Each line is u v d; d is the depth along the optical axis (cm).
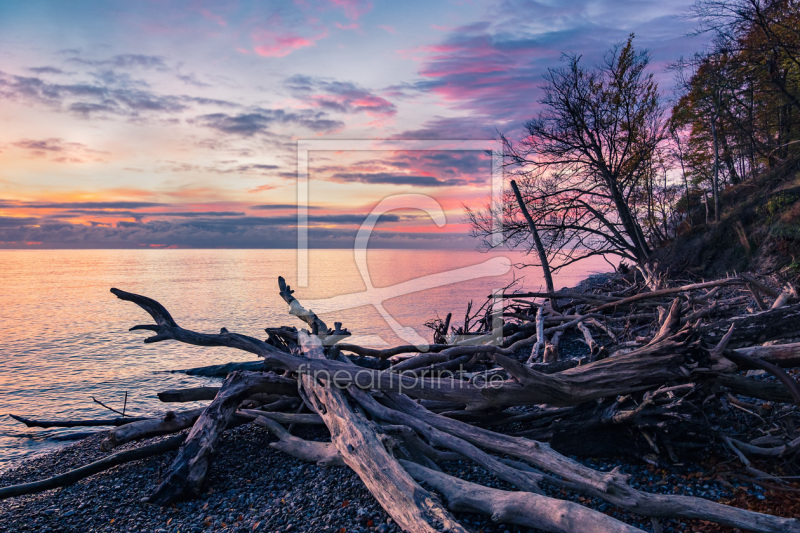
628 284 2092
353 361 948
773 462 510
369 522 482
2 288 8144
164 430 766
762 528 380
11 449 1034
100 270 15075
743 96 2605
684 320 993
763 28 2228
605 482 449
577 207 2483
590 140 2472
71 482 674
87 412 1330
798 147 2230
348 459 556
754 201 2144
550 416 666
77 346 2583
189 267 16612
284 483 629
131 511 596
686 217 3045
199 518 563
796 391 510
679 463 533
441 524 407
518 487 509
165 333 800
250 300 5047
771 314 599
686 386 517
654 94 2408
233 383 772
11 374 1867
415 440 597
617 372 570
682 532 418
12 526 573
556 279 4359
